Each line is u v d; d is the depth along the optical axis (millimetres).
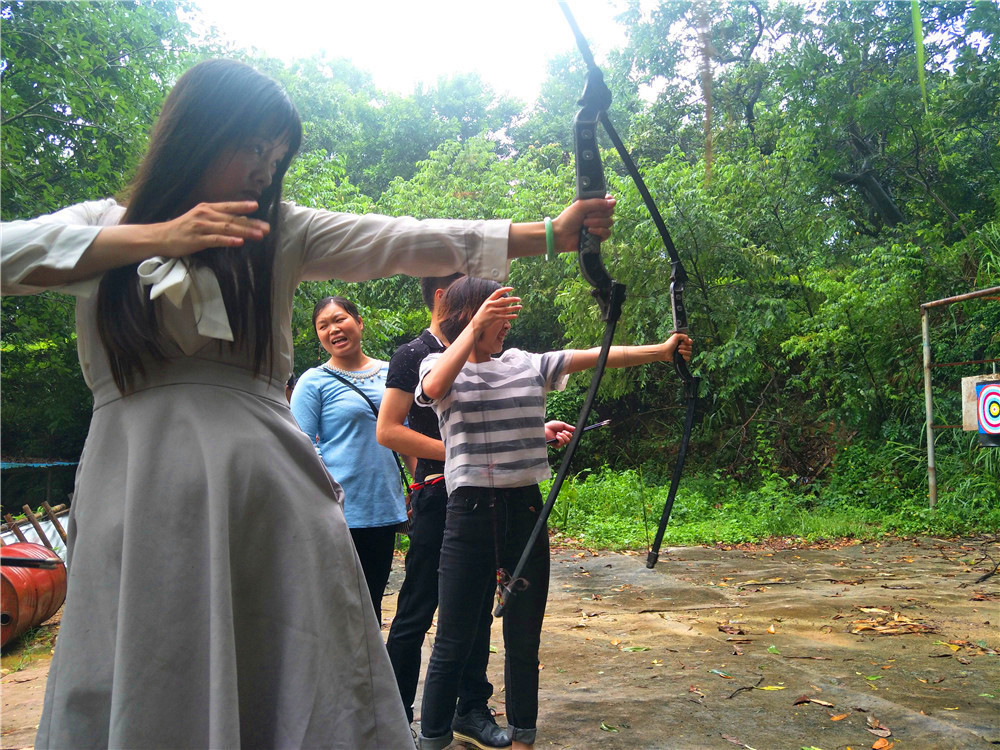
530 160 20656
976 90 10781
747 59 13602
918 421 10141
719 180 11805
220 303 1361
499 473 2271
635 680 3270
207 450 1372
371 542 2803
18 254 1257
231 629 1323
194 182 1412
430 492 2520
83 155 7488
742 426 12008
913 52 11414
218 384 1425
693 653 3691
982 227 11211
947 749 2500
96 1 7750
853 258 11977
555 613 4785
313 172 11828
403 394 2486
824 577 5793
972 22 10562
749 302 11305
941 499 8719
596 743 2574
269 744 1394
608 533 8383
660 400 13906
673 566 6527
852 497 9758
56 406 12914
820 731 2660
